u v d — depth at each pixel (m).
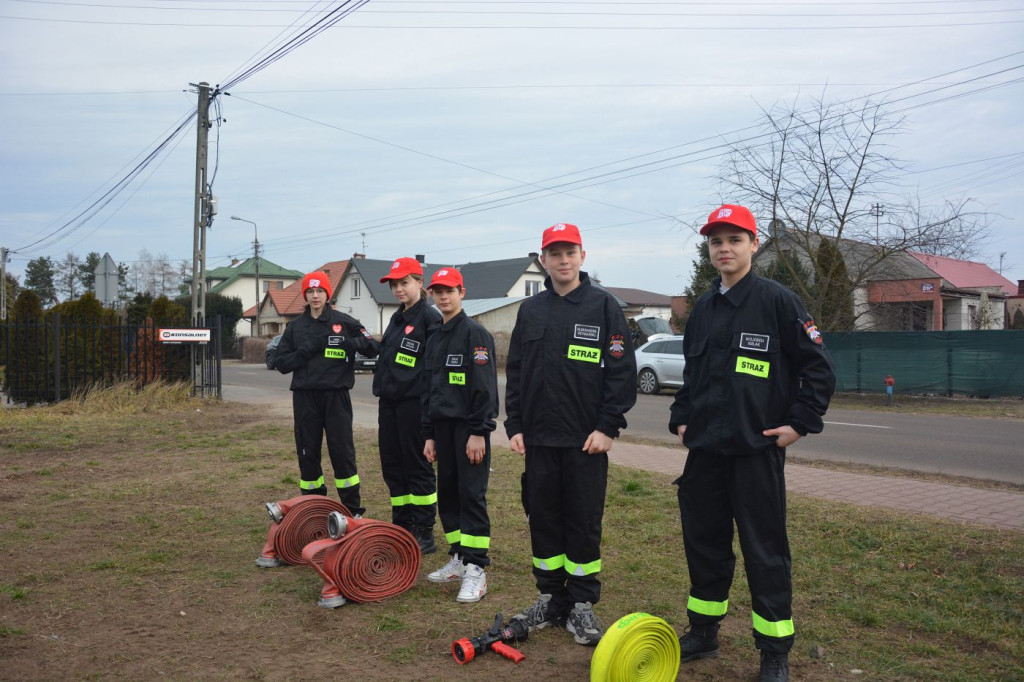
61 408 14.37
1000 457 9.70
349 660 3.56
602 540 5.61
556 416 3.82
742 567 4.99
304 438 5.94
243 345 48.62
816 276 21.00
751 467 3.32
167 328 16.38
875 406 16.80
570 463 3.84
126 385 15.53
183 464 8.84
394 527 4.48
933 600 4.23
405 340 5.34
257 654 3.63
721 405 3.37
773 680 3.23
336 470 5.95
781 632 3.26
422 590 4.61
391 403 5.43
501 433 11.95
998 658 3.54
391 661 3.55
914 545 5.16
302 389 5.85
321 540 4.47
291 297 61.03
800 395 3.25
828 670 3.43
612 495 6.98
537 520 3.92
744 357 3.34
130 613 4.19
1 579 4.75
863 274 20.20
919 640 3.77
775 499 3.32
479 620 4.09
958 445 10.75
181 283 88.12
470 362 4.52
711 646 3.58
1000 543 5.12
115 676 3.38
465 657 3.50
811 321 3.28
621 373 3.80
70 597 4.44
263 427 12.12
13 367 15.55
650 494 7.00
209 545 5.55
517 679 3.35
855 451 10.23
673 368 18.86
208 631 3.93
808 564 4.93
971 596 4.28
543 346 3.88
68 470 8.49
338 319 5.87
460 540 4.68
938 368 17.70
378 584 4.42
